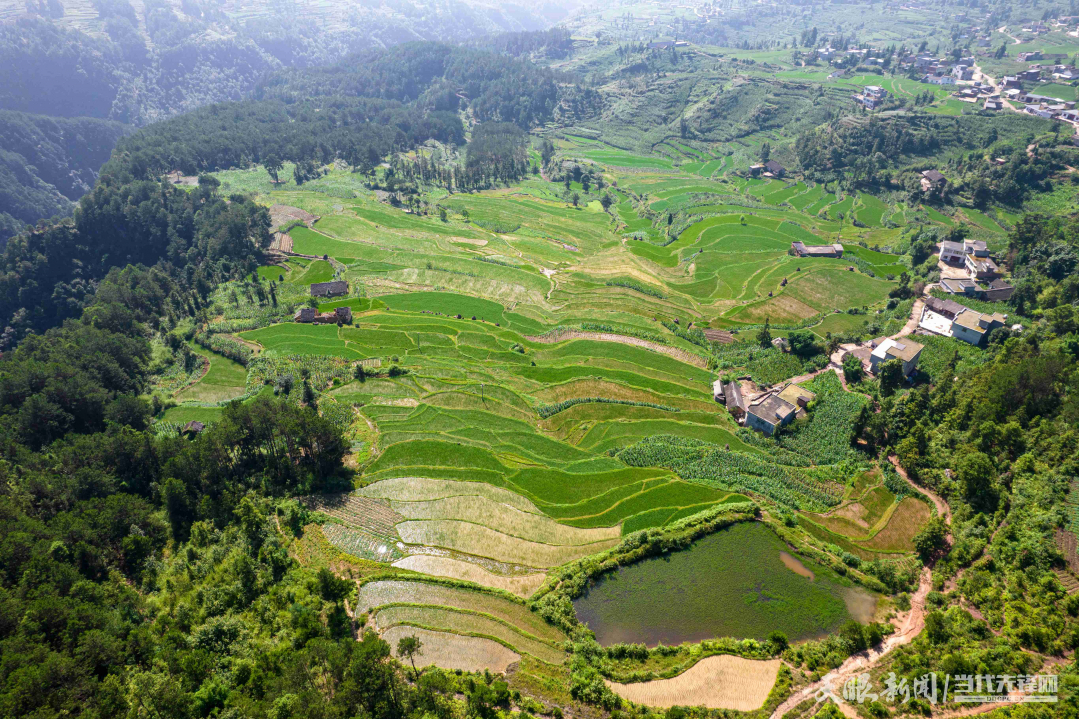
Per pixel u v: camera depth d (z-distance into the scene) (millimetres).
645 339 130875
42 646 52094
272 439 89688
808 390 106188
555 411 105500
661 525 77375
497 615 65188
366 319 140625
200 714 50625
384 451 92375
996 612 60656
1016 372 88062
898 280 148125
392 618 64812
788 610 65562
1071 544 64875
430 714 50844
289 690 50125
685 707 55000
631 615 65250
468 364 120938
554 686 57000
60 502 79188
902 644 60594
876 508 81438
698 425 101688
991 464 76688
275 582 67438
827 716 52375
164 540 76188
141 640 56312
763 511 77812
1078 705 49281
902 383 104375
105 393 106000
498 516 79812
